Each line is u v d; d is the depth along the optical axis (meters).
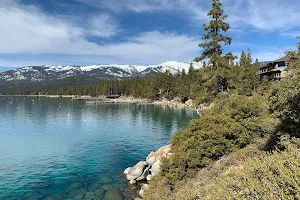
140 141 37.69
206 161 15.50
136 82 159.50
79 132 44.78
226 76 27.89
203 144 16.03
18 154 30.00
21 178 22.27
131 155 30.11
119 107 97.31
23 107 96.81
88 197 18.48
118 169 24.98
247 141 15.36
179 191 13.40
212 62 29.42
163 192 14.41
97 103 122.88
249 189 5.88
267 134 14.69
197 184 13.18
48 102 131.00
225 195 6.51
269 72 62.59
